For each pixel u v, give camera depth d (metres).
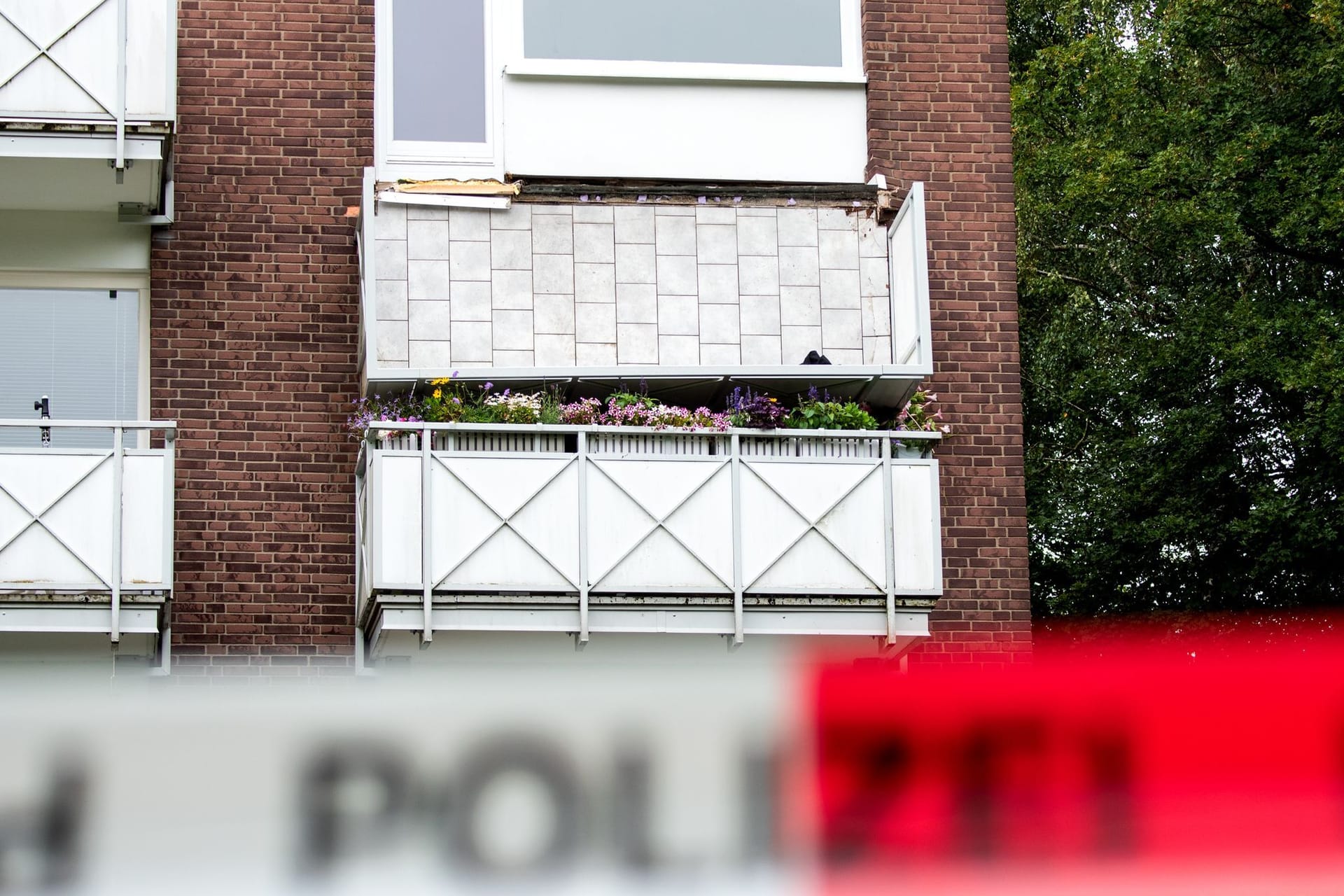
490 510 21.73
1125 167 41.09
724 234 24.44
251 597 23.30
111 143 22.45
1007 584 24.23
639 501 21.97
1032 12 50.06
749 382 23.36
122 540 21.55
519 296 23.86
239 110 24.38
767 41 25.34
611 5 25.12
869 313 24.52
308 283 24.11
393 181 24.25
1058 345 44.28
